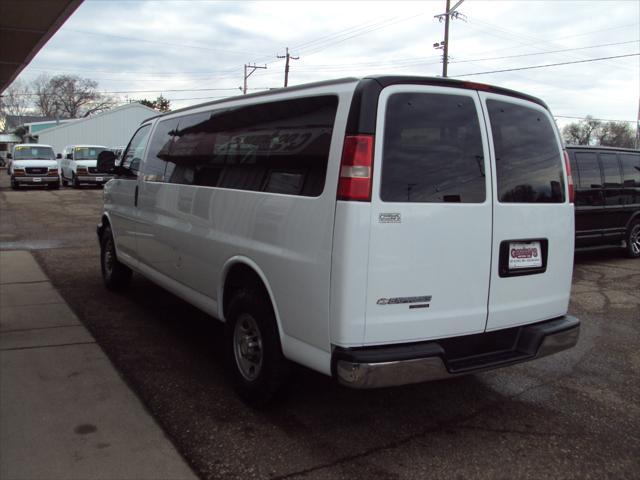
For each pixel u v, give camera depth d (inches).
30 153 983.6
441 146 123.9
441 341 126.1
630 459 126.3
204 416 141.3
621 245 382.9
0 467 115.3
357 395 156.7
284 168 134.4
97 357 179.0
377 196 114.4
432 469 120.0
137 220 221.5
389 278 116.4
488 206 129.5
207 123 177.5
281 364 136.4
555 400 157.6
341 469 118.9
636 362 189.6
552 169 146.2
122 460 119.3
